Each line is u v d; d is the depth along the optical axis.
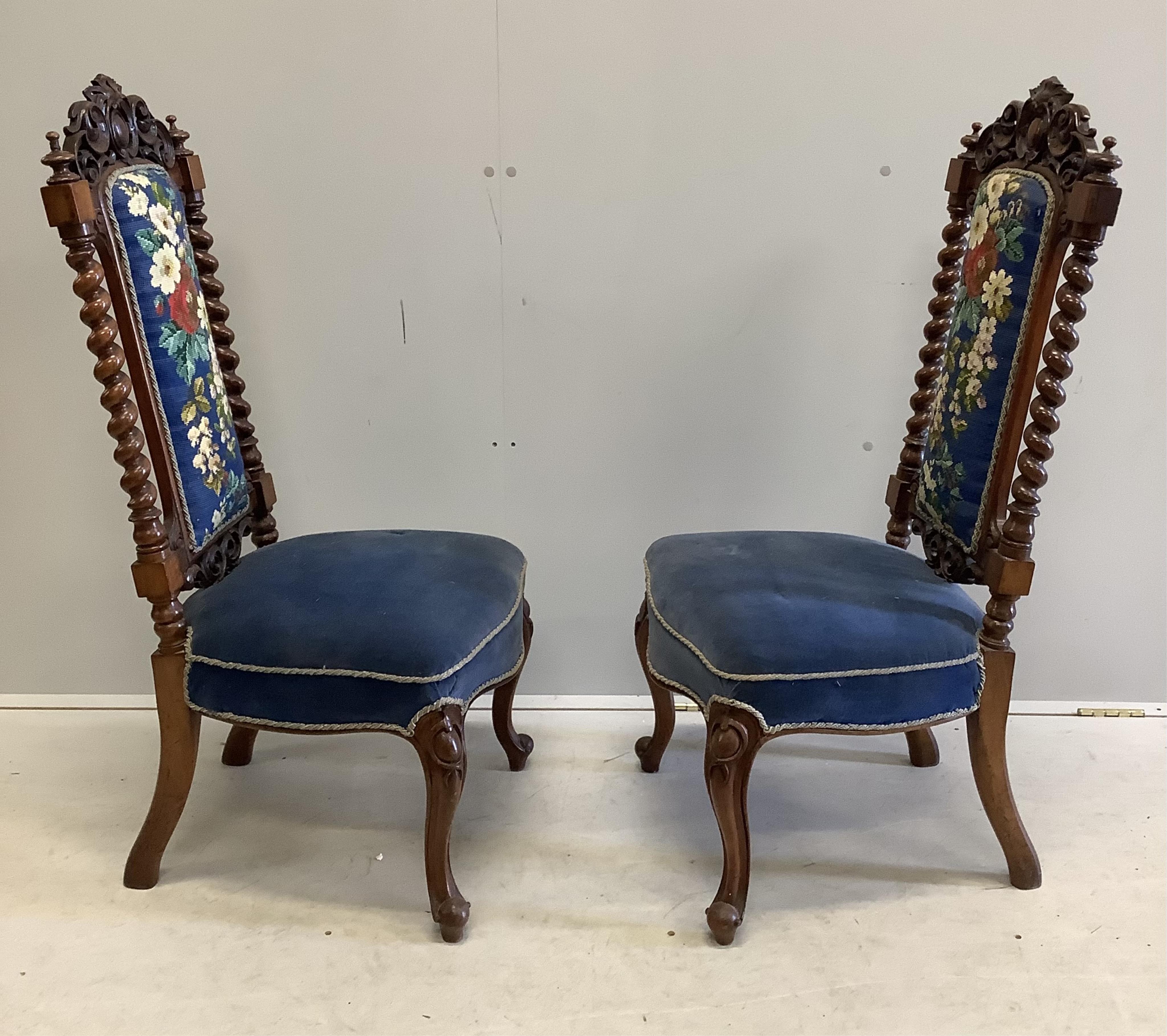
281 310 1.60
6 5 1.45
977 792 1.56
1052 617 1.76
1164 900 1.30
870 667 1.14
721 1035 1.08
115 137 1.15
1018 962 1.19
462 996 1.13
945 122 1.51
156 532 1.16
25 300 1.58
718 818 1.19
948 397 1.33
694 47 1.48
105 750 1.66
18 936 1.22
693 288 1.59
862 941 1.22
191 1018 1.10
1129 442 1.65
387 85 1.49
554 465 1.69
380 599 1.22
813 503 1.71
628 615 1.77
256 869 1.36
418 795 1.55
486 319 1.60
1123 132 1.50
